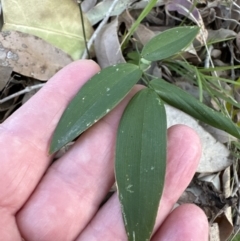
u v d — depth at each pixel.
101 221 0.14
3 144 0.13
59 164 0.14
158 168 0.12
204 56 0.19
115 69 0.14
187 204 0.13
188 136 0.13
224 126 0.13
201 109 0.13
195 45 0.18
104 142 0.14
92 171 0.14
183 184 0.13
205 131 0.16
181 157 0.13
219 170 0.17
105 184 0.14
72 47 0.17
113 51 0.17
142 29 0.18
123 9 0.18
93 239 0.13
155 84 0.14
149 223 0.12
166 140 0.12
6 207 0.13
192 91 0.18
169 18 0.19
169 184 0.13
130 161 0.12
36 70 0.16
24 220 0.14
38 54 0.16
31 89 0.16
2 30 0.16
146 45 0.15
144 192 0.12
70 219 0.14
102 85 0.13
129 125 0.13
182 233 0.13
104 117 0.14
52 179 0.14
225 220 0.17
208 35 0.19
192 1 0.18
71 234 0.14
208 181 0.17
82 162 0.14
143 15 0.16
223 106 0.17
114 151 0.13
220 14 0.19
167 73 0.18
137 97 0.13
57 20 0.17
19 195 0.14
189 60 0.18
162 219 0.13
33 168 0.14
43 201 0.14
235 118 0.18
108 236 0.13
